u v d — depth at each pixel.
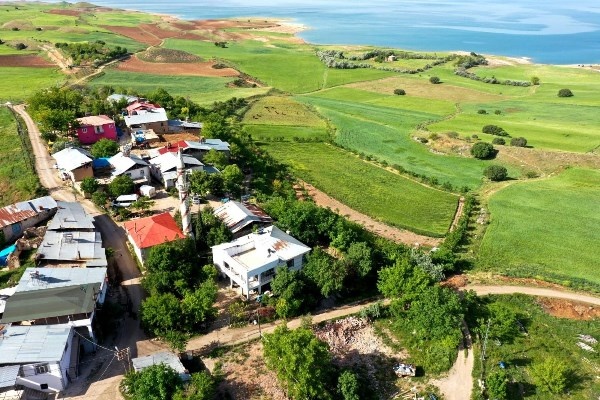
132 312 74.25
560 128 179.38
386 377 68.19
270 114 190.50
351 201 117.94
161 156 118.19
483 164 147.12
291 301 75.81
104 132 135.50
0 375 56.12
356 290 84.56
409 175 136.75
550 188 128.12
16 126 143.38
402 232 104.88
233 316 75.19
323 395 61.22
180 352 67.12
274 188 119.69
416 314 74.12
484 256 96.38
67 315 64.31
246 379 64.75
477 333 75.62
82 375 63.00
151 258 77.88
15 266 81.12
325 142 162.25
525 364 70.81
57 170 119.50
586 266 93.50
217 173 114.38
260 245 83.31
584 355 72.69
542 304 82.94
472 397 64.44
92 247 84.12
